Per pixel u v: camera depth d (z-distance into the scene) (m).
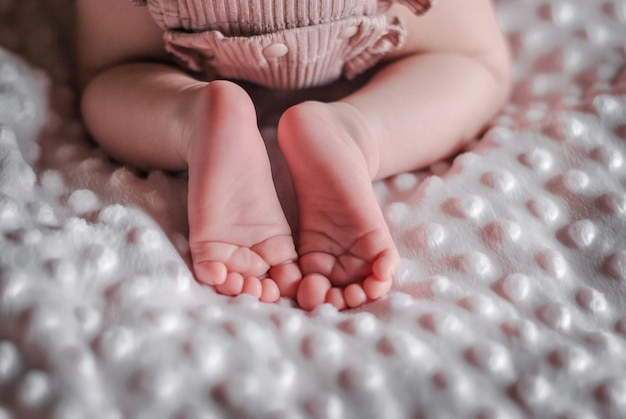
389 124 0.42
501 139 0.45
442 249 0.40
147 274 0.36
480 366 0.34
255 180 0.38
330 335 0.35
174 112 0.40
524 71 0.52
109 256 0.36
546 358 0.35
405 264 0.40
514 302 0.38
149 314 0.34
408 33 0.46
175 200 0.41
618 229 0.41
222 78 0.45
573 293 0.38
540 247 0.40
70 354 0.32
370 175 0.42
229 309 0.36
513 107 0.50
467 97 0.45
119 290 0.35
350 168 0.38
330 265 0.39
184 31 0.41
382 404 0.33
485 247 0.40
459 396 0.33
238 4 0.38
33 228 0.37
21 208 0.38
